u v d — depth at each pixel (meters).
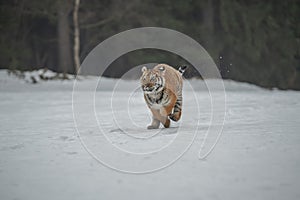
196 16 42.94
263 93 25.92
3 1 37.34
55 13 38.28
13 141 9.35
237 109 14.09
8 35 37.62
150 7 39.72
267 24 38.72
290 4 38.03
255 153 7.02
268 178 5.57
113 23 40.09
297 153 6.91
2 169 6.68
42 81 33.81
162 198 4.93
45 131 10.74
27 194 5.34
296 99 18.50
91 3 40.94
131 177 5.87
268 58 39.41
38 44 44.41
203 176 5.76
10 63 35.94
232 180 5.52
